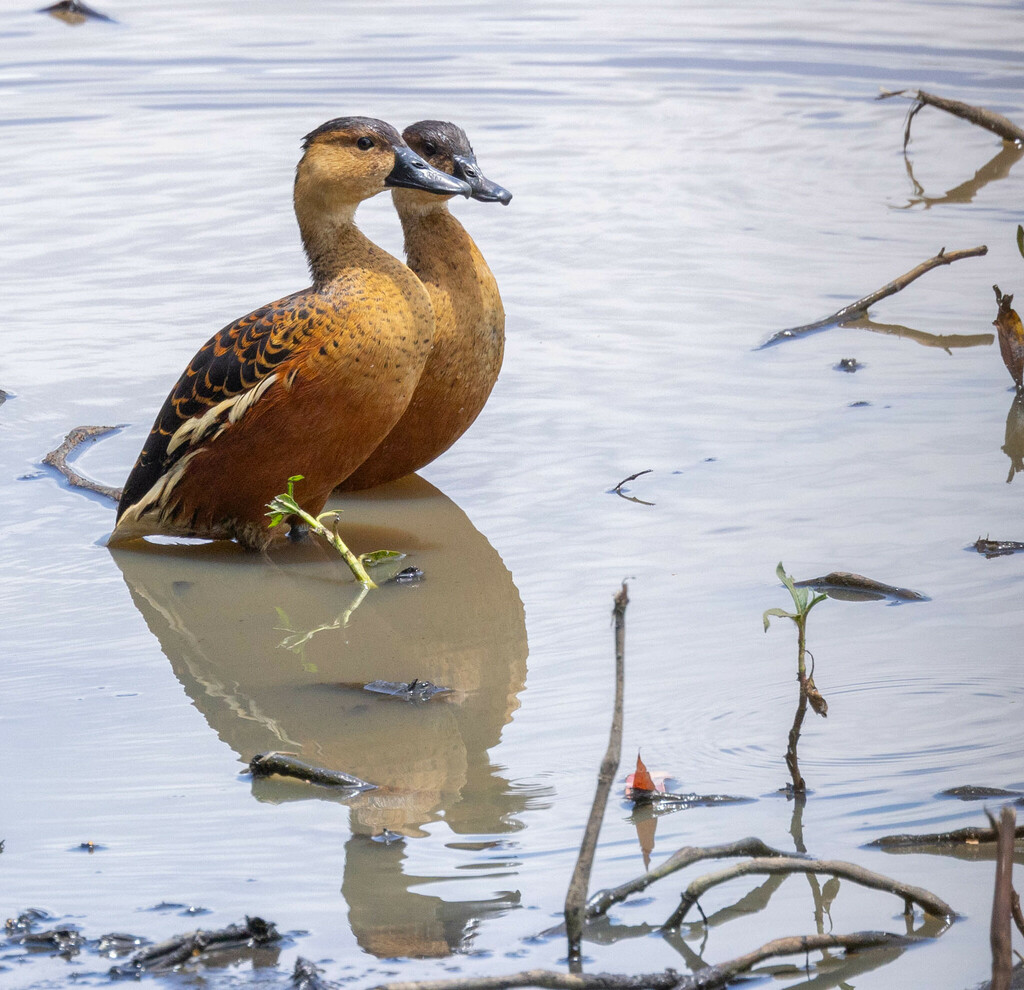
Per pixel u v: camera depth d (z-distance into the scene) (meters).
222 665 9.44
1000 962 5.68
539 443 12.98
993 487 11.71
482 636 9.75
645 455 12.62
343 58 26.00
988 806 7.49
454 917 6.70
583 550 10.95
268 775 8.02
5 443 13.12
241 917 6.71
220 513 11.27
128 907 6.80
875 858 7.10
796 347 15.02
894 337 15.25
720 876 6.50
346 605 10.35
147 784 7.94
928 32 27.16
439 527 11.58
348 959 6.38
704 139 22.23
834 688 8.78
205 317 15.92
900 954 6.41
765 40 26.88
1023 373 13.68
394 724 8.62
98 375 14.57
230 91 24.41
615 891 6.71
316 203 11.05
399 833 7.44
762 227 18.72
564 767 8.08
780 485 11.91
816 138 22.27
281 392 10.70
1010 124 21.66
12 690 9.05
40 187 20.16
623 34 27.39
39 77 24.92
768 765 7.99
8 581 10.72
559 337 15.36
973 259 17.39
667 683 8.94
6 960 6.41
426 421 12.06
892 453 12.45
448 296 11.88
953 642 9.29
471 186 11.54
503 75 25.14
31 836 7.40
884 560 10.51
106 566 11.05
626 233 18.50
